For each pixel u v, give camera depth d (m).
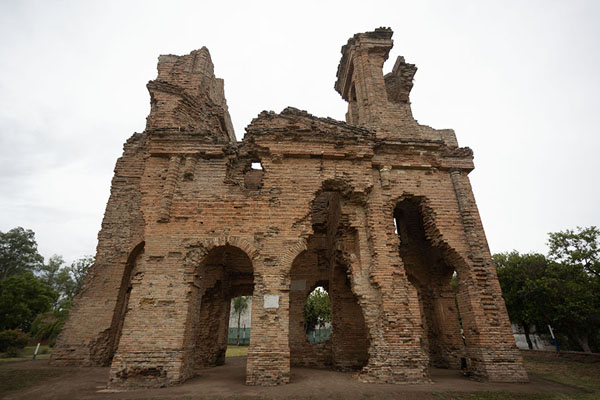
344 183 15.09
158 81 17.31
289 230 13.68
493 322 13.49
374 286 13.68
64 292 62.97
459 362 16.77
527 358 24.12
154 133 14.84
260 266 12.95
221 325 19.22
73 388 10.62
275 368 11.37
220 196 14.11
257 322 12.02
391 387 10.95
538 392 10.99
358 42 21.58
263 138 15.07
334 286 17.70
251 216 13.81
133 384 10.83
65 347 14.78
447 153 16.91
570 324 25.44
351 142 15.40
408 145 16.36
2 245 61.66
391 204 15.40
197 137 14.98
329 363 17.83
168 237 13.28
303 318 19.02
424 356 12.32
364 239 14.57
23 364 14.91
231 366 17.78
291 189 14.45
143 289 12.36
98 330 15.22
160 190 14.20
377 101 19.05
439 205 15.77
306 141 15.25
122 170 18.52
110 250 16.81
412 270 19.42
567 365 19.09
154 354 11.38
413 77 20.83
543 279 25.14
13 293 38.44
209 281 18.83
